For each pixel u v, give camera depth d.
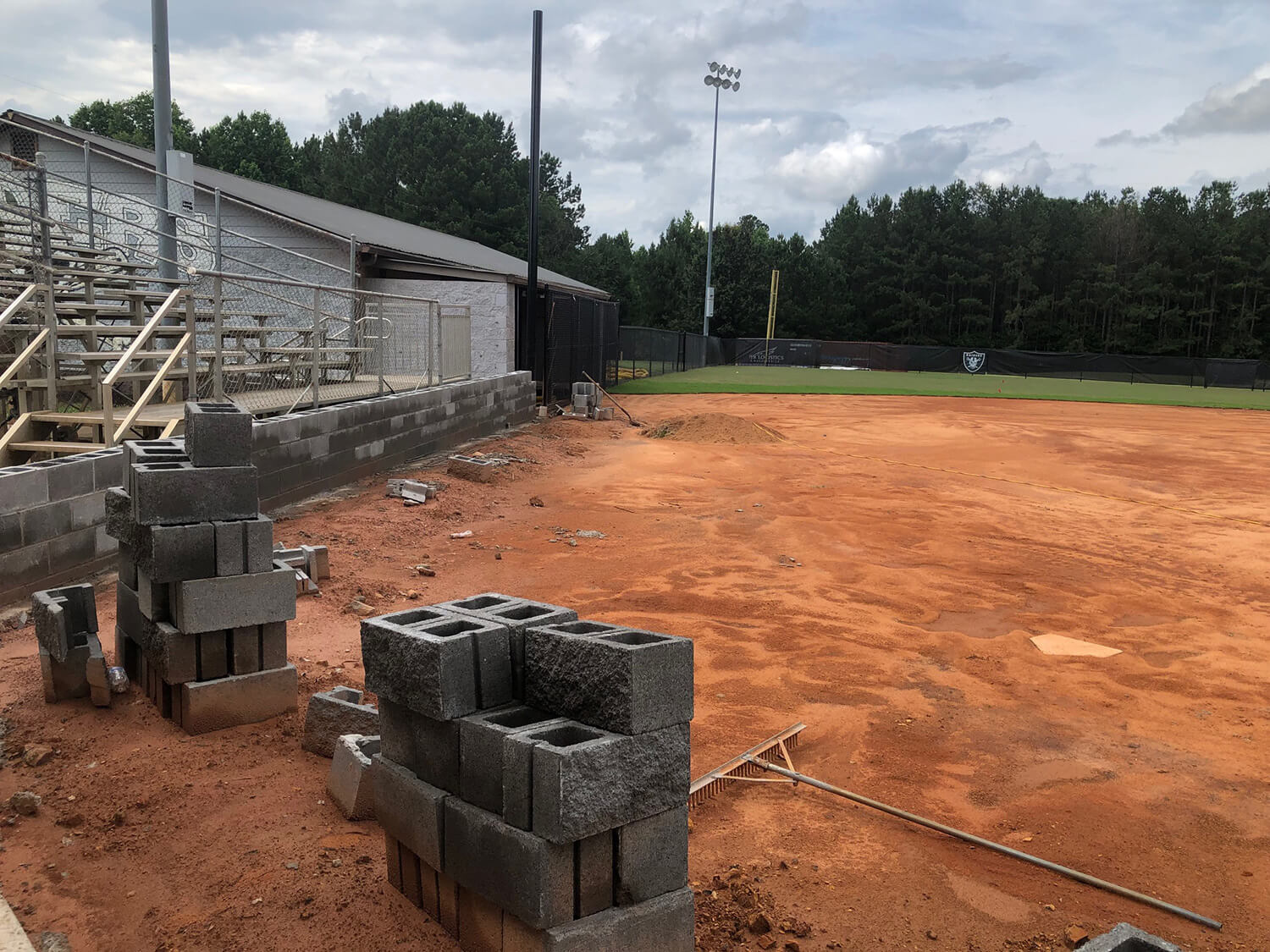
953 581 9.77
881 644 7.65
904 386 42.38
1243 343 73.44
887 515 13.27
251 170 66.31
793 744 5.71
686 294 67.06
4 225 16.50
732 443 20.34
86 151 17.80
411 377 17.89
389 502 11.97
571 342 26.55
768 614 8.35
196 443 5.29
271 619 5.45
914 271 79.75
